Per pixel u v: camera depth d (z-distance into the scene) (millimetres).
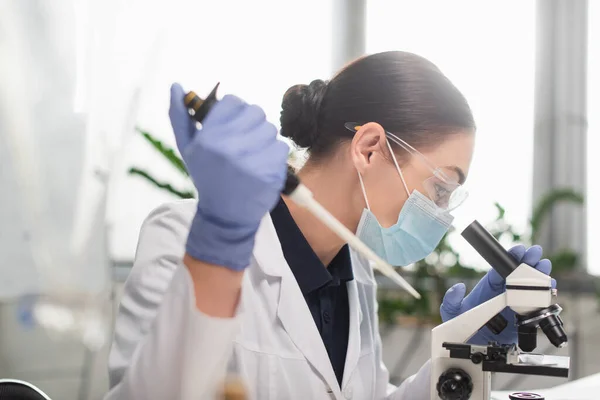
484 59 3695
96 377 2594
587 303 3531
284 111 1480
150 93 3146
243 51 3439
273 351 1317
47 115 2121
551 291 1221
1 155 2037
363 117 1384
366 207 1399
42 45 2105
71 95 2182
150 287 1230
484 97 3693
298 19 3572
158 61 3012
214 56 3379
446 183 1388
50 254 2154
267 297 1362
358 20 3715
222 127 902
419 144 1372
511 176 3711
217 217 924
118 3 2527
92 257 2256
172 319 986
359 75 1405
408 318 3467
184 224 1335
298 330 1352
